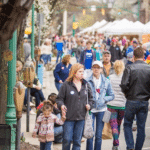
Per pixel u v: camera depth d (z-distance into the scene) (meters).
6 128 10.43
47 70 49.00
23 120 21.08
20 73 16.66
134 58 14.52
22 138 15.77
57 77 23.59
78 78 12.83
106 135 15.32
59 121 12.88
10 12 7.24
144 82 14.02
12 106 13.05
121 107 15.11
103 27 82.75
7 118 12.98
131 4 165.88
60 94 12.73
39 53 26.58
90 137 13.03
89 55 30.22
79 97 12.73
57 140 16.67
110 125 15.17
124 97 15.15
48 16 46.47
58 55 51.56
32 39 21.11
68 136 12.68
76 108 12.67
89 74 14.35
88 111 12.98
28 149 14.53
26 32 23.80
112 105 15.13
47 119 13.04
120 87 14.53
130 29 61.72
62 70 23.72
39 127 13.18
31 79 16.75
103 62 18.05
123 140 17.70
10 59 11.95
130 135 14.30
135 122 21.19
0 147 10.36
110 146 16.47
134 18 165.38
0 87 13.09
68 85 12.79
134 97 14.06
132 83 14.08
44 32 47.84
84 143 17.06
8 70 12.90
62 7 57.44
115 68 15.41
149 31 53.47
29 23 30.88
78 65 12.84
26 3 7.29
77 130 12.83
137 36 78.88
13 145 12.80
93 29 90.62
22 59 16.39
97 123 14.12
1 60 12.83
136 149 14.24
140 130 14.19
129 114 14.24
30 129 18.67
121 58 43.75
